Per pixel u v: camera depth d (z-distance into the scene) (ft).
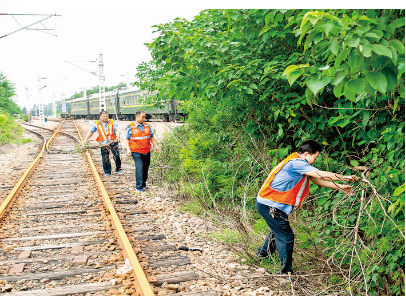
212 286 11.85
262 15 13.32
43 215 19.89
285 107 15.96
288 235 12.30
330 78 8.30
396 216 11.73
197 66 15.49
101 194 23.79
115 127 31.83
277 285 12.23
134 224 18.52
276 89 16.29
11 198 22.22
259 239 15.60
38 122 166.91
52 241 15.96
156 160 30.83
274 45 16.43
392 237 10.96
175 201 23.27
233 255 14.65
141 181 25.66
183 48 14.92
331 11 9.73
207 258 14.30
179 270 13.20
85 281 12.15
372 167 12.28
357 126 14.44
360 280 11.23
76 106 193.36
